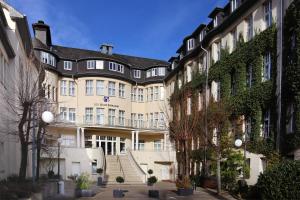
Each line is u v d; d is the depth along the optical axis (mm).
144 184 34062
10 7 23250
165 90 47031
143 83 48781
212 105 26125
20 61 23828
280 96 20953
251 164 23766
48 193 19391
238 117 25891
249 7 25516
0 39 18938
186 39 39188
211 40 31734
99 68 45188
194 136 27531
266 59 23359
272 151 21125
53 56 42625
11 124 21031
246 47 25500
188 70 37938
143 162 40844
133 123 46312
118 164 39656
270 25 22797
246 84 25719
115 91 45500
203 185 28766
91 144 43500
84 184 22094
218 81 30422
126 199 20781
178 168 35656
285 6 21266
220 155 23031
